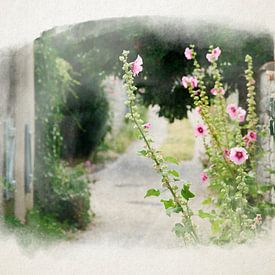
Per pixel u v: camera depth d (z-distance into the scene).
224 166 3.26
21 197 4.72
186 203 2.78
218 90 3.51
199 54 5.18
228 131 3.40
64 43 5.68
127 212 6.38
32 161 5.23
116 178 9.06
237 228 2.83
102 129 9.10
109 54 5.71
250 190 3.32
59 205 5.38
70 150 8.42
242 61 4.73
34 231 4.18
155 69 5.57
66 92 7.30
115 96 12.17
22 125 4.83
